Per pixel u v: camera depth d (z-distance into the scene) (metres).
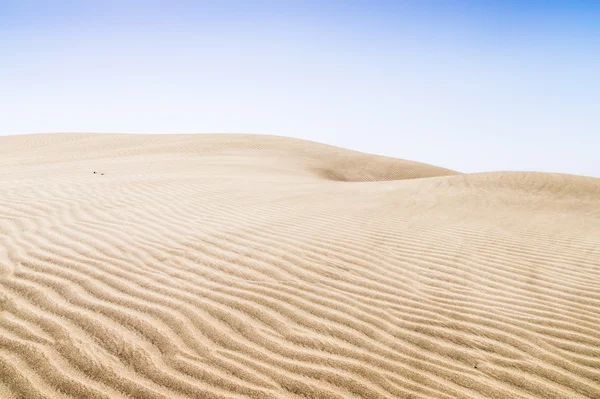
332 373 2.37
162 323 2.77
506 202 9.36
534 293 3.81
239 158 22.92
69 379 2.10
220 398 2.06
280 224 6.11
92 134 35.09
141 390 2.07
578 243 5.79
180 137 32.59
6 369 2.13
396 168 29.70
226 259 4.25
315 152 30.05
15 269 3.46
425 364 2.54
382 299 3.51
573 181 11.64
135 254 4.17
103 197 7.16
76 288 3.19
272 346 2.61
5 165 17.58
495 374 2.47
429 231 6.28
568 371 2.53
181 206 6.95
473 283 4.03
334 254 4.73
